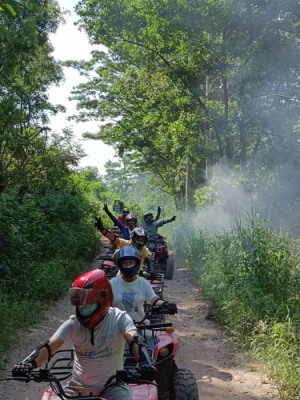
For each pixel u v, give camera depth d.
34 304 11.75
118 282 6.59
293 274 10.35
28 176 28.94
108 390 4.21
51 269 14.05
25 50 23.30
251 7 19.30
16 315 10.45
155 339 6.16
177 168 32.84
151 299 6.50
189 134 22.47
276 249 10.91
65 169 30.30
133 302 6.48
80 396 4.10
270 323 8.91
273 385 7.37
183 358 8.72
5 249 12.55
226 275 11.65
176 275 17.62
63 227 18.86
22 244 13.05
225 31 20.36
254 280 10.30
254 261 10.72
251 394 7.08
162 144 32.19
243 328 9.49
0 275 12.20
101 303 4.19
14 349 9.04
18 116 25.61
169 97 24.47
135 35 22.22
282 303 9.45
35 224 15.95
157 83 25.05
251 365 8.24
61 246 17.16
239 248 12.09
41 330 10.38
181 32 20.50
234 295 10.45
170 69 22.31
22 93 26.59
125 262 6.45
